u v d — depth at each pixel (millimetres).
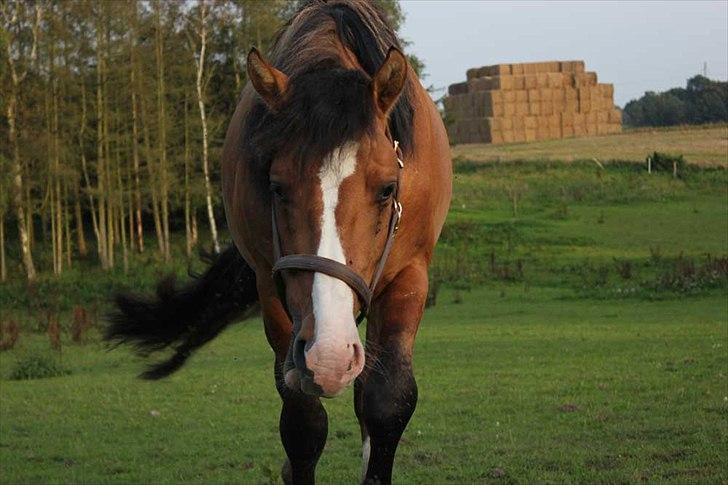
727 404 10016
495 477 7750
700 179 50625
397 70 4191
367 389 4547
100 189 43344
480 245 39062
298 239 4039
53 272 43156
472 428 10078
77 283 37000
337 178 3992
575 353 15844
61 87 43531
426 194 4867
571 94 79062
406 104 4570
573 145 67812
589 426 9664
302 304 4012
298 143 4023
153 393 14258
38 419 12570
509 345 17672
